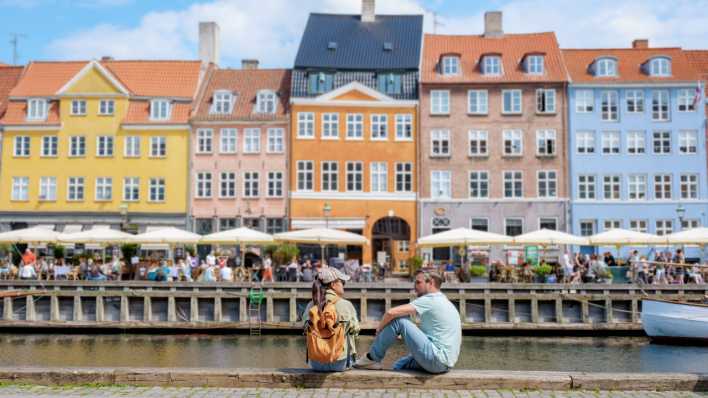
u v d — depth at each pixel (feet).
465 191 148.25
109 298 93.50
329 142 148.36
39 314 93.91
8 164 151.02
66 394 29.45
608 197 148.66
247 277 109.50
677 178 148.77
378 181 148.46
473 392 29.78
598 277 99.14
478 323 91.40
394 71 150.92
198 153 149.38
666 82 149.69
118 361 70.90
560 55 154.30
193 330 92.22
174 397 29.04
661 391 30.22
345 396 29.04
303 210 147.02
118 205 148.66
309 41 155.84
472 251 146.41
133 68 157.99
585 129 149.38
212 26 165.07
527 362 71.20
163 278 99.30
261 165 148.46
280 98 152.76
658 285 91.30
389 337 30.71
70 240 104.78
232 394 29.53
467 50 157.79
